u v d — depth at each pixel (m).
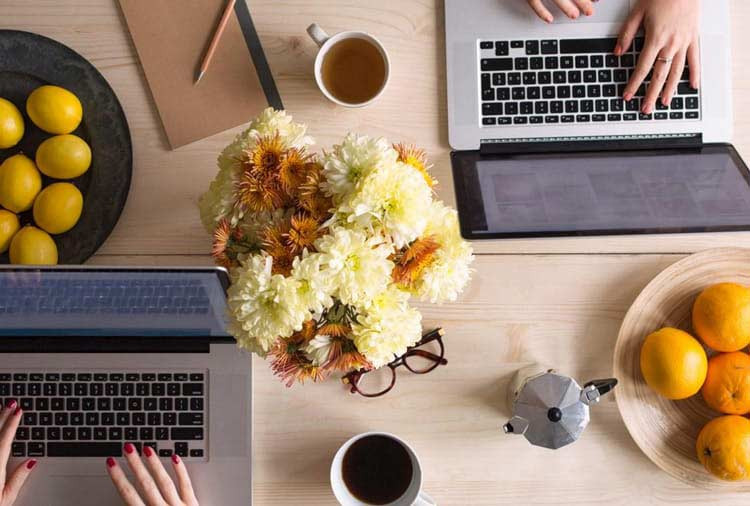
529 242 0.96
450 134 0.93
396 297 0.69
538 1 0.91
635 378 0.95
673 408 0.95
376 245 0.65
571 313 0.97
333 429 0.96
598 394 0.84
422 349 0.96
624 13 0.92
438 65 0.96
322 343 0.67
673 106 0.93
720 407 0.90
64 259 0.93
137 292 0.83
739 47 0.95
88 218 0.94
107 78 0.95
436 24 0.96
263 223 0.68
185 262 0.96
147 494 0.90
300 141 0.71
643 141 0.93
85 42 0.95
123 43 0.95
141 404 0.93
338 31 0.96
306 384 0.96
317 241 0.64
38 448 0.93
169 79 0.95
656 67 0.91
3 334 0.91
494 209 0.77
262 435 0.96
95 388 0.93
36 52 0.94
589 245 0.97
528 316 0.97
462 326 0.96
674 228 0.75
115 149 0.94
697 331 0.92
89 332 0.92
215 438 0.93
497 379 0.96
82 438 0.93
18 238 0.90
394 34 0.96
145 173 0.95
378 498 0.90
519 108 0.93
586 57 0.93
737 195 0.82
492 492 0.96
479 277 0.97
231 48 0.95
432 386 0.96
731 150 0.92
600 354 0.96
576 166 0.90
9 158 0.91
